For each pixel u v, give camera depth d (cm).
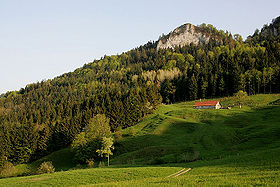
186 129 9325
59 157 9025
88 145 8419
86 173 4600
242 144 6247
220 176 3111
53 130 10575
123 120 11638
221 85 15825
